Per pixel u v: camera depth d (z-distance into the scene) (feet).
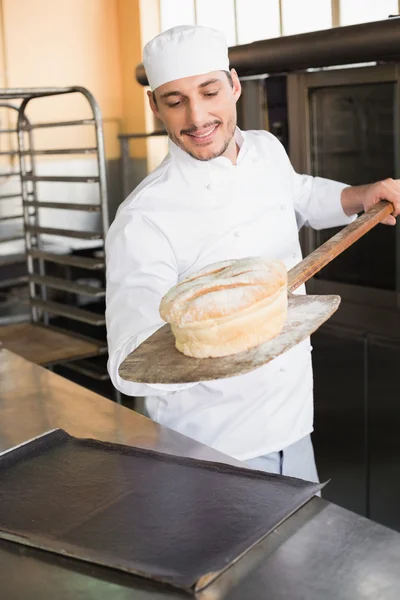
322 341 7.66
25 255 11.35
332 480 7.84
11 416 4.64
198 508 3.24
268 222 4.98
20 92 9.40
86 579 2.87
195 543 2.97
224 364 2.70
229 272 2.96
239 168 4.85
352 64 6.73
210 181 4.73
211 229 4.75
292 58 7.04
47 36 13.58
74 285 10.28
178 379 2.66
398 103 6.51
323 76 7.12
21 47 13.39
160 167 4.86
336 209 5.44
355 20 8.95
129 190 14.55
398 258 6.86
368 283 7.25
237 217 4.81
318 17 9.68
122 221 4.60
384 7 8.39
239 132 5.08
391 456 7.16
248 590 2.72
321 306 3.07
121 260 4.54
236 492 3.36
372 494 7.42
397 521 7.20
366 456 7.41
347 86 6.98
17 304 12.59
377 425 7.23
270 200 5.02
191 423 4.89
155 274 4.53
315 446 7.97
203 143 4.35
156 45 4.26
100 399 4.91
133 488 3.47
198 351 2.80
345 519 3.16
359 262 7.32
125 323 4.33
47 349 9.82
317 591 2.71
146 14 13.65
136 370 2.81
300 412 5.10
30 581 2.89
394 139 6.65
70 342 10.14
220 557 2.86
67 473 3.68
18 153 10.93
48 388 5.18
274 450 4.94
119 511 3.27
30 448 3.97
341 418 7.61
